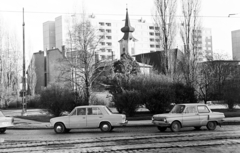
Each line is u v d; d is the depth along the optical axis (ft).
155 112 107.55
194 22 141.38
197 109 69.31
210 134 60.08
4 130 73.31
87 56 119.75
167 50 144.77
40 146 48.16
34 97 224.53
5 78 227.40
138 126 81.41
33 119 110.22
